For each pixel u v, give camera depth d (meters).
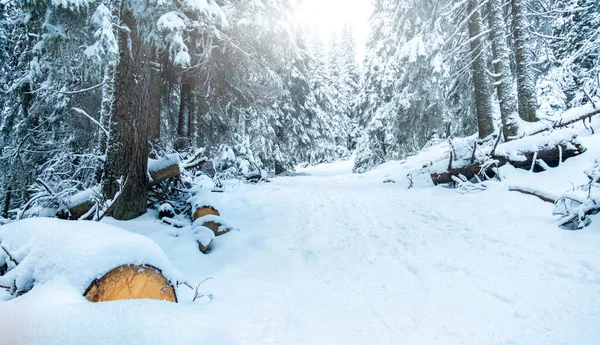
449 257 4.87
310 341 2.96
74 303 1.90
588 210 5.19
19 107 10.33
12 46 10.40
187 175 9.00
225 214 7.73
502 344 2.80
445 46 13.56
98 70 7.66
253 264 5.04
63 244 2.56
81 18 6.71
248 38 11.52
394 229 6.62
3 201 11.02
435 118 15.64
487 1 10.83
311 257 5.41
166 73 11.48
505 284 3.89
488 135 11.00
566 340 2.79
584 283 3.71
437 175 10.18
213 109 13.23
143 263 2.67
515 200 7.05
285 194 11.03
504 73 10.14
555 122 9.26
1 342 1.68
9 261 2.67
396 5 20.11
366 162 21.69
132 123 6.55
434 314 3.37
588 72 10.34
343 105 40.16
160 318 1.78
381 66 21.16
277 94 13.58
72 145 10.97
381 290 4.05
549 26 12.12
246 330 3.15
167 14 6.52
